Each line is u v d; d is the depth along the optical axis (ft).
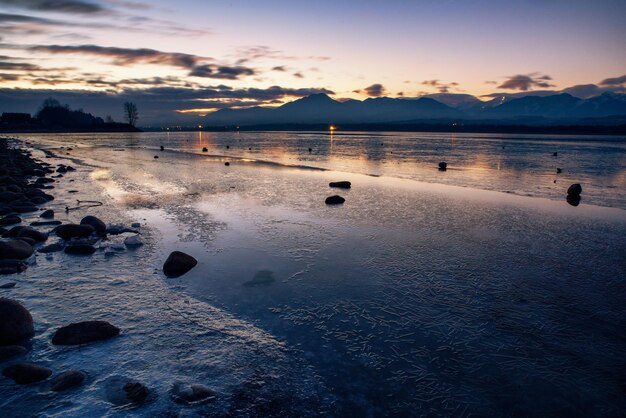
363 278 31.40
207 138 355.36
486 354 21.54
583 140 279.90
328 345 22.15
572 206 58.23
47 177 83.41
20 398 16.97
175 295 27.76
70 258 34.37
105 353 20.54
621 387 19.06
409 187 74.64
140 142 260.83
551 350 21.99
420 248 38.75
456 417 16.97
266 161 126.11
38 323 23.38
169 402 16.97
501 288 29.91
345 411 17.11
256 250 37.24
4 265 31.50
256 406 17.11
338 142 268.00
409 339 22.89
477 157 139.85
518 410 17.51
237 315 25.22
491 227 46.47
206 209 53.16
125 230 42.32
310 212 52.42
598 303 27.63
